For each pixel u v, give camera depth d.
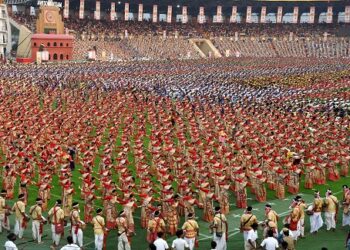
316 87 80.19
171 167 38.66
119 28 148.00
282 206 32.69
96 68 95.31
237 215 30.86
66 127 47.16
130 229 27.14
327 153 38.88
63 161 37.22
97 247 25.20
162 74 90.94
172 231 27.16
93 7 157.62
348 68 107.38
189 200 28.23
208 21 171.38
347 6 156.75
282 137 44.69
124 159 37.00
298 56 146.00
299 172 35.50
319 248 25.81
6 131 43.78
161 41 145.38
